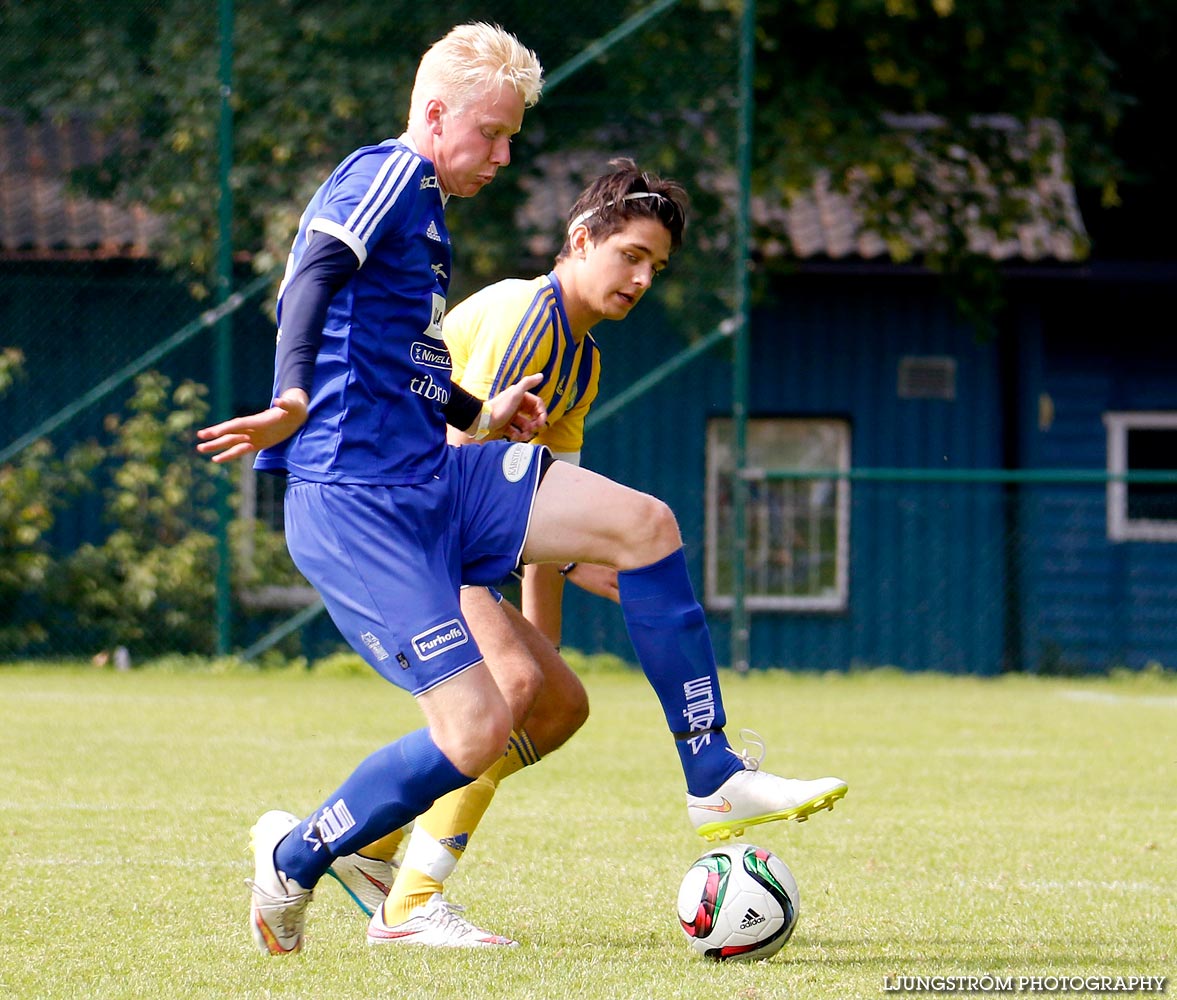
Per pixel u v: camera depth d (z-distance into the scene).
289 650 41.81
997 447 55.22
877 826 20.52
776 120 49.31
